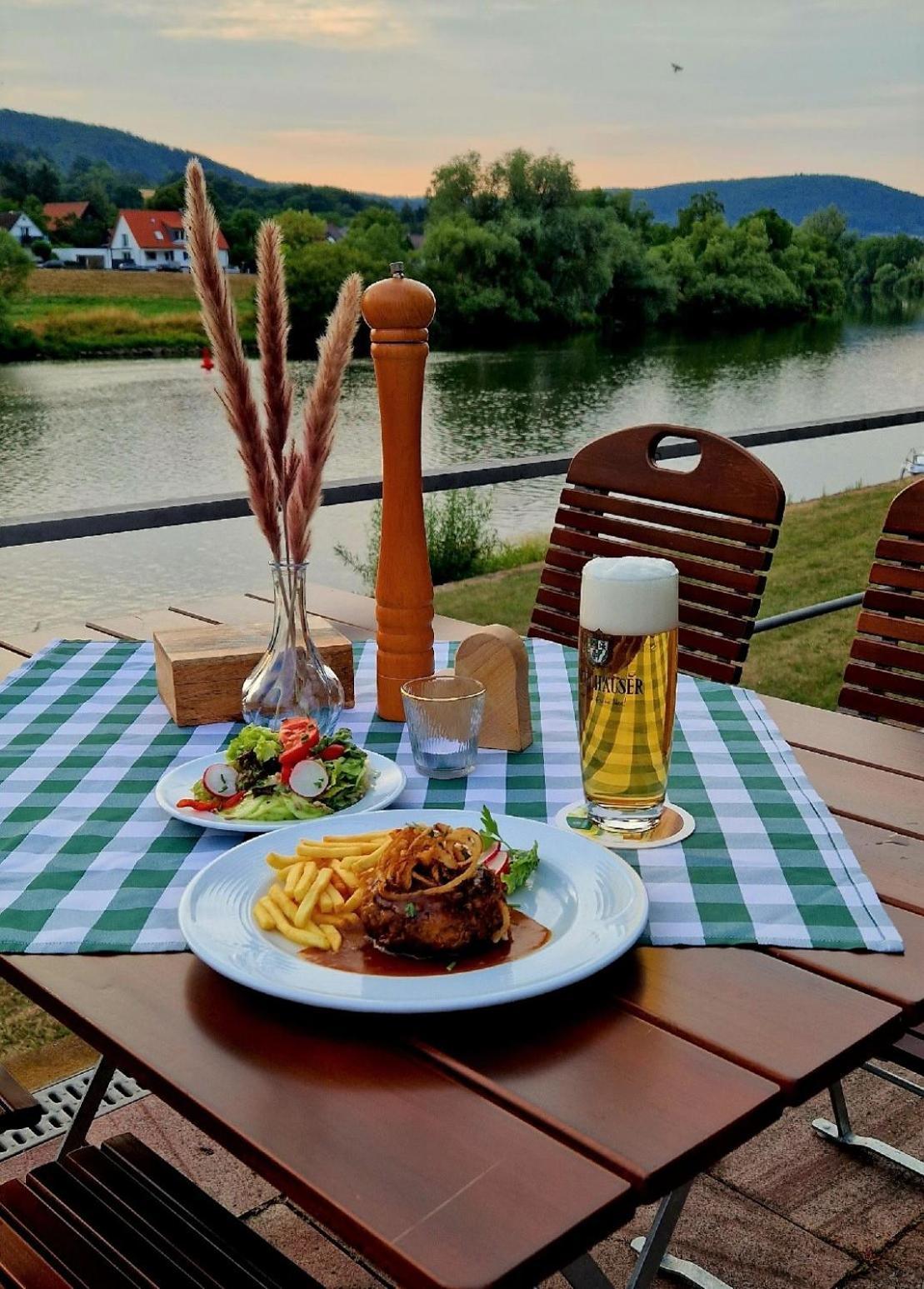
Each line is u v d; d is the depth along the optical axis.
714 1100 0.67
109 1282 0.94
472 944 0.80
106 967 0.83
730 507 1.83
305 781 1.08
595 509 2.00
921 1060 1.13
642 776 1.02
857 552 6.93
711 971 0.82
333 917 0.86
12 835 1.06
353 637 1.77
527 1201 0.59
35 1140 1.81
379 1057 0.72
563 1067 0.71
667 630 0.98
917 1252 1.56
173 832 1.06
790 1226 1.61
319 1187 0.60
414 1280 0.55
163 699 1.44
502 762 1.23
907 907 0.91
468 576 8.77
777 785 1.16
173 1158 1.77
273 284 1.17
